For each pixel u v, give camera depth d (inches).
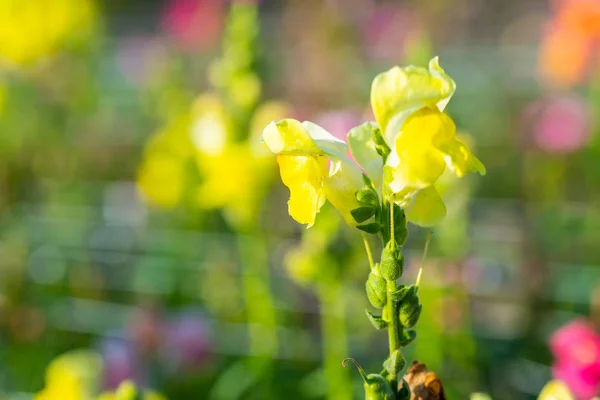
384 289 19.9
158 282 47.5
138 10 108.5
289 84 65.8
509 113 65.0
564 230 47.7
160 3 108.8
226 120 34.0
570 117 52.7
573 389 29.0
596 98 56.0
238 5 34.4
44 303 45.9
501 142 59.2
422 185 19.6
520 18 93.8
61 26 60.1
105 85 74.0
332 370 30.4
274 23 88.9
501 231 46.8
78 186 59.2
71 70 65.4
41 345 42.4
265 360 36.1
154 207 52.2
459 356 35.5
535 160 55.5
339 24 72.4
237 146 34.0
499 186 56.2
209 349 38.6
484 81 70.9
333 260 30.3
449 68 74.9
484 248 45.4
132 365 37.1
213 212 50.8
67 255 50.0
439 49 79.1
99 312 45.4
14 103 59.7
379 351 37.4
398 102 19.6
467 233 41.1
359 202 20.0
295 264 30.5
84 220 54.1
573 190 53.7
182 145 43.8
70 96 64.7
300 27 80.8
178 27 79.7
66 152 61.4
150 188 44.0
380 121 19.7
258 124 34.0
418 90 19.6
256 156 34.0
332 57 69.7
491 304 41.3
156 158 44.2
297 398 35.9
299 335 40.1
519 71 72.8
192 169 44.1
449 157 19.6
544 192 54.1
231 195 34.5
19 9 57.9
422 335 34.4
